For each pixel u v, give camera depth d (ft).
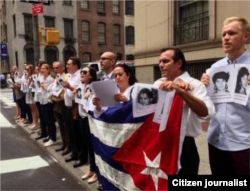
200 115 7.53
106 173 10.43
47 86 20.45
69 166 16.52
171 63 8.17
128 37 113.91
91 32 104.37
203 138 19.15
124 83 10.64
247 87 7.57
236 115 7.88
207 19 27.86
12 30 96.58
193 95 7.72
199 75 29.43
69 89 15.60
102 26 107.14
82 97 13.88
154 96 8.54
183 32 31.07
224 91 8.05
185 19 31.40
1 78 93.30
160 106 7.97
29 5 93.30
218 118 8.23
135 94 8.85
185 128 8.09
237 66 7.76
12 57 98.37
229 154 8.05
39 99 22.02
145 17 36.70
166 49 8.39
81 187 14.06
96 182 14.07
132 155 9.28
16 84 30.60
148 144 8.86
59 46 96.94
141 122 8.98
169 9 32.27
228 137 8.05
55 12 95.50
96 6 105.09
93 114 11.05
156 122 8.18
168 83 7.50
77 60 16.35
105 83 9.27
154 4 34.78
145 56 37.04
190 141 8.54
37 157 18.89
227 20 8.10
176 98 8.14
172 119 8.20
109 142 9.95
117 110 9.51
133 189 9.26
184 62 8.34
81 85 14.03
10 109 42.19
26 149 20.84
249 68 7.54
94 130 11.03
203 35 28.45
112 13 108.78
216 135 8.39
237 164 7.95
